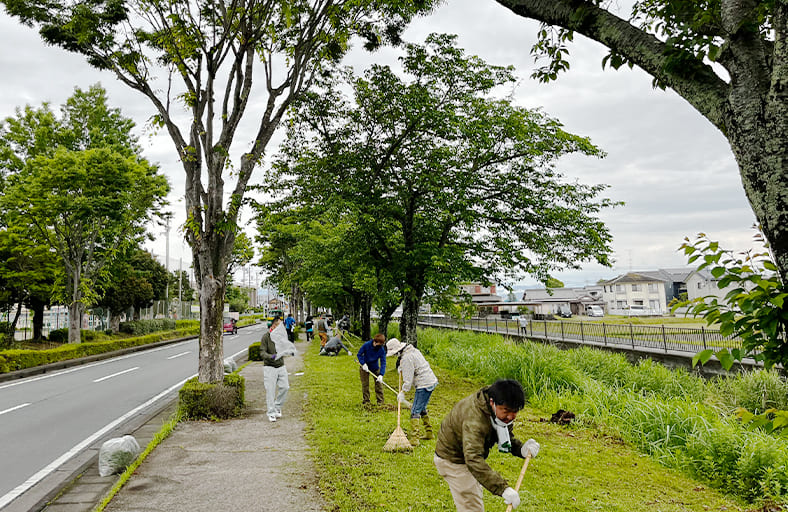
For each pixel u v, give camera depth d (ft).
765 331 6.95
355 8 29.04
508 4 9.56
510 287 47.42
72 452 21.48
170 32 27.45
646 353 54.34
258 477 16.81
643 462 20.36
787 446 19.45
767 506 15.80
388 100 39.78
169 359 66.03
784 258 6.12
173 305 172.96
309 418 26.20
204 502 14.65
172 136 29.09
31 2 26.96
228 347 88.28
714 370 44.86
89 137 72.84
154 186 74.49
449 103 39.52
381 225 43.21
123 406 32.37
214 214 28.30
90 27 27.02
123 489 15.72
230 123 29.37
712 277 7.80
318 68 32.14
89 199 63.21
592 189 41.06
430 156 39.63
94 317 114.42
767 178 6.19
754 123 6.38
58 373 51.34
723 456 18.95
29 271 71.15
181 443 21.22
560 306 243.40
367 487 15.81
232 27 28.22
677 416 23.80
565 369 36.68
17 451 21.65
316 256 63.67
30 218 65.46
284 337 26.63
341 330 89.40
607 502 15.51
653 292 241.55
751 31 6.66
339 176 42.29
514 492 8.92
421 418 23.45
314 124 41.34
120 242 79.51
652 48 7.86
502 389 9.20
